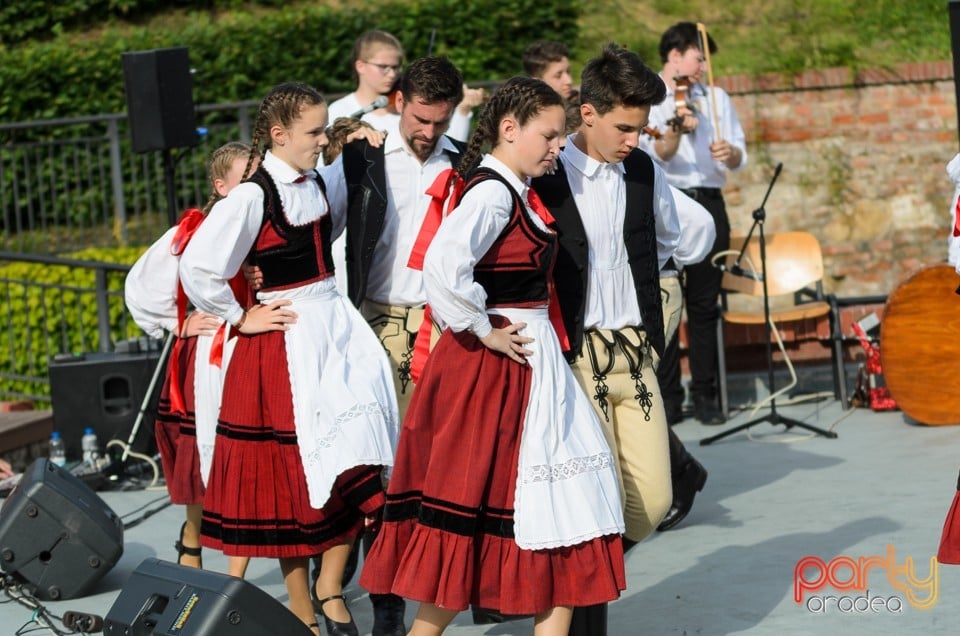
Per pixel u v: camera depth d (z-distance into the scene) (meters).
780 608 5.84
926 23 14.39
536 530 4.64
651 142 9.23
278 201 5.50
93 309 13.27
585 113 5.01
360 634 5.91
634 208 5.18
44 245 14.48
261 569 7.09
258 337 5.55
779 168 9.32
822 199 13.22
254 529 5.50
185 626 4.73
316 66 15.37
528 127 4.72
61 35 16.48
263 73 15.33
